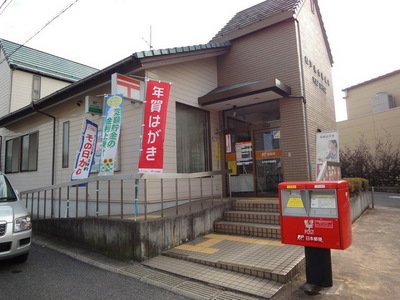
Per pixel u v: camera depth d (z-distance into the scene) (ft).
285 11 27.73
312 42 32.42
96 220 18.57
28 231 15.98
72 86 26.86
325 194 11.34
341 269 14.05
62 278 14.20
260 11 32.94
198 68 29.27
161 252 16.81
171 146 24.64
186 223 18.74
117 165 24.79
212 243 18.02
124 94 20.80
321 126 31.60
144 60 22.00
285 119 27.12
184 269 14.44
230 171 24.13
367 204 30.91
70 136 31.40
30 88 45.98
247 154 29.01
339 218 10.86
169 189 24.02
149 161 17.87
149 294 12.26
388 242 18.01
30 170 37.63
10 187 19.22
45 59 50.75
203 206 22.03
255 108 29.09
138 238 15.88
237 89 25.95
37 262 16.83
